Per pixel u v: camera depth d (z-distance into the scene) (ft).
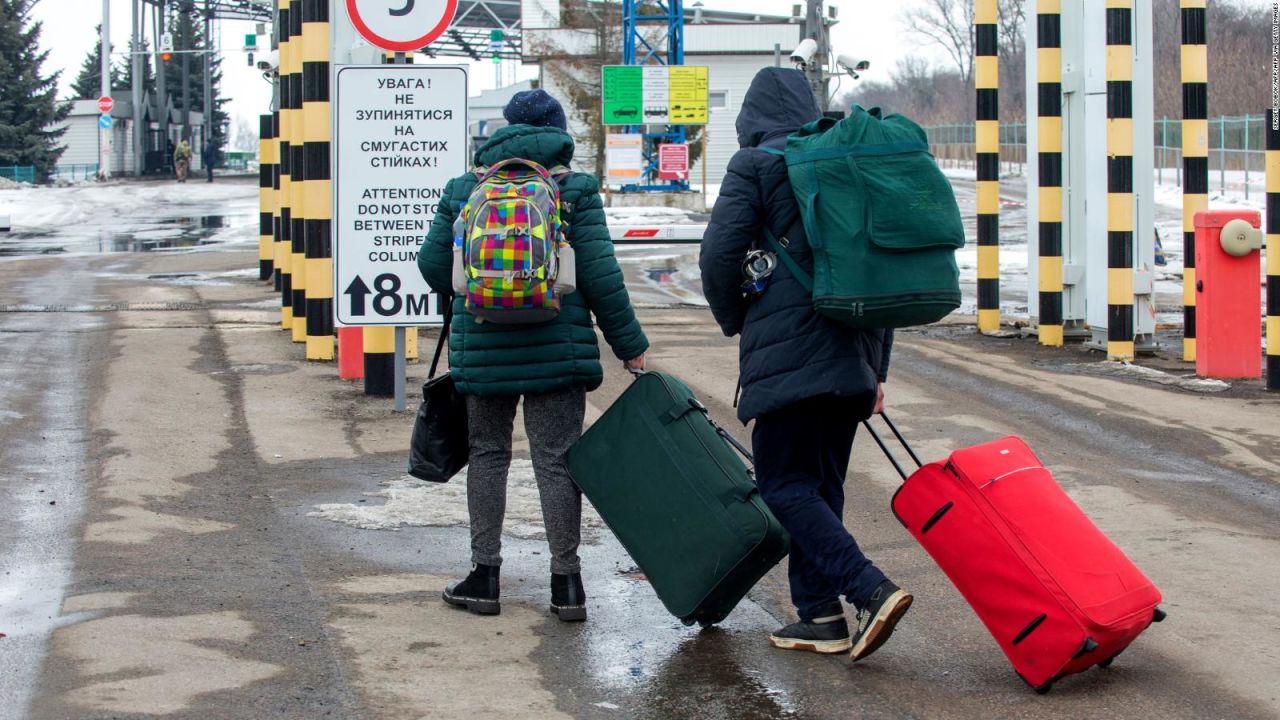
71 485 22.77
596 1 161.58
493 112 249.55
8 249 82.28
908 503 14.98
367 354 31.27
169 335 40.27
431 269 16.92
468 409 16.97
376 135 29.04
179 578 17.92
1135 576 14.30
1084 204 42.50
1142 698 14.34
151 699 13.60
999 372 36.42
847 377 14.78
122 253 78.59
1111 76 37.70
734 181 15.16
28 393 30.48
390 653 15.39
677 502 15.53
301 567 18.75
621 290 16.43
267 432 27.35
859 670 15.15
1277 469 25.73
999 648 15.97
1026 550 14.29
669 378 16.08
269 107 59.00
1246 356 35.58
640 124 132.16
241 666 14.71
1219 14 214.69
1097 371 36.88
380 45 29.27
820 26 70.85
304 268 39.01
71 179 221.66
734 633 16.46
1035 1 41.70
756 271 15.02
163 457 24.95
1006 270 69.31
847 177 14.49
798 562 15.81
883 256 14.35
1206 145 40.06
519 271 15.42
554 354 16.29
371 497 22.72
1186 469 25.71
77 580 17.62
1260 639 16.20
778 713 13.85
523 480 24.04
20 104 213.46
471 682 14.56
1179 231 94.12
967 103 293.84
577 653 15.62
